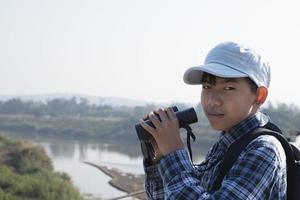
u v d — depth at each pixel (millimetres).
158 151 2359
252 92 2160
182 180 1995
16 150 43031
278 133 2096
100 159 62062
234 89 2129
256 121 2174
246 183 1910
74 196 28719
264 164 1949
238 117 2154
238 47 2162
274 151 1991
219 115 2166
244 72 2109
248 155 1983
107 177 46469
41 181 28734
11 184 27719
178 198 1946
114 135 102500
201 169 2326
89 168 52938
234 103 2133
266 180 1934
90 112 181125
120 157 66125
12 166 39125
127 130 102312
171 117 2164
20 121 124562
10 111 176000
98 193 36500
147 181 2479
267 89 2168
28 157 41719
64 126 115875
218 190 1956
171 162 2059
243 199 1884
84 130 109250
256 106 2195
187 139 2217
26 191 27047
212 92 2178
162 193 2436
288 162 2088
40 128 115688
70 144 85250
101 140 98125
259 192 1915
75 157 63406
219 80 2145
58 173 37312
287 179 2090
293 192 2061
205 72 2180
